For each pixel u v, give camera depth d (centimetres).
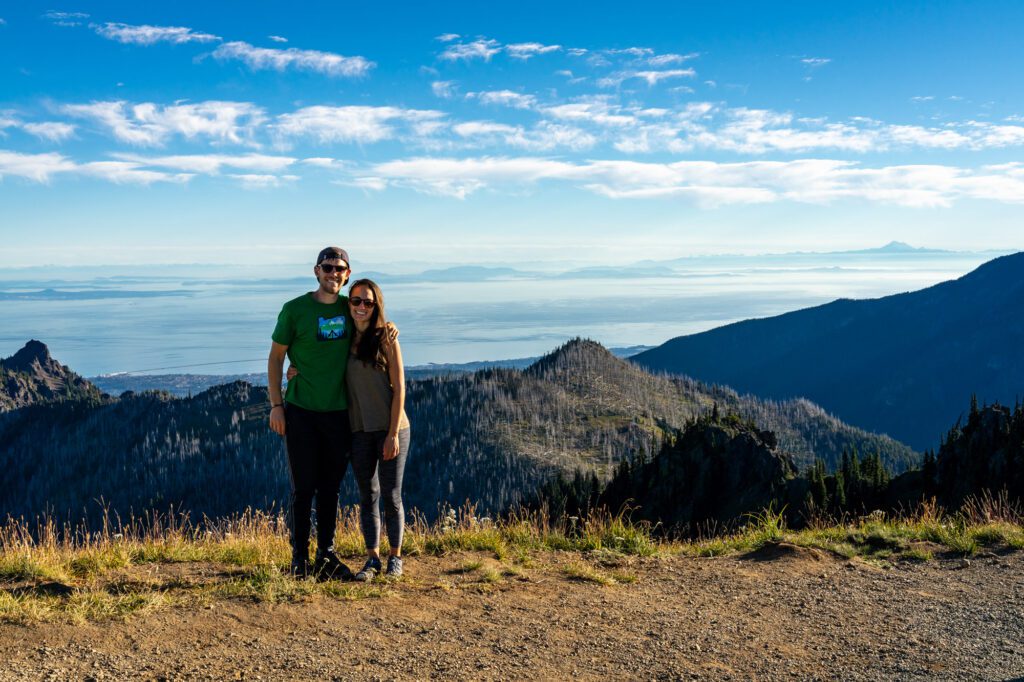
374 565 642
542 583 643
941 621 551
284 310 617
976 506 974
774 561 735
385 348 627
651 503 6612
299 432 622
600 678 434
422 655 459
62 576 583
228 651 448
